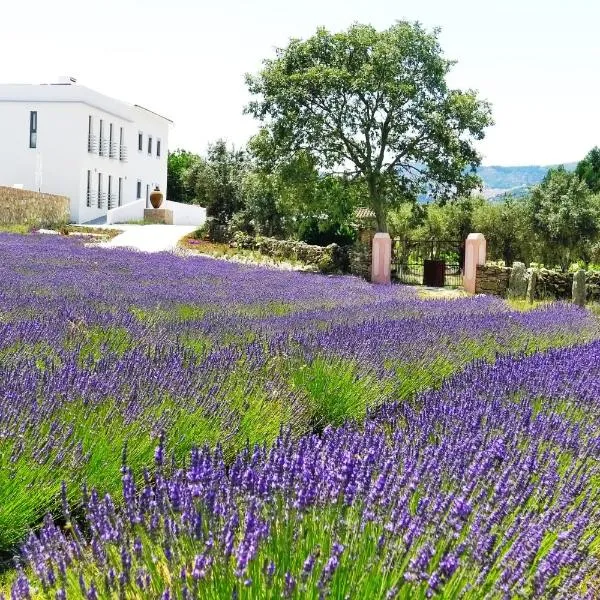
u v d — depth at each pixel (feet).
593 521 12.40
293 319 35.99
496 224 148.97
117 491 14.30
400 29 95.14
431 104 95.30
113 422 15.66
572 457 15.60
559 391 21.99
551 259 151.12
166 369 19.94
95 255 72.33
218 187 144.36
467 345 31.65
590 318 49.78
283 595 8.51
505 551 10.76
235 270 72.69
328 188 99.76
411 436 16.19
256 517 9.82
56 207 130.93
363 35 94.79
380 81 93.71
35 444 14.38
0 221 112.57
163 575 9.37
